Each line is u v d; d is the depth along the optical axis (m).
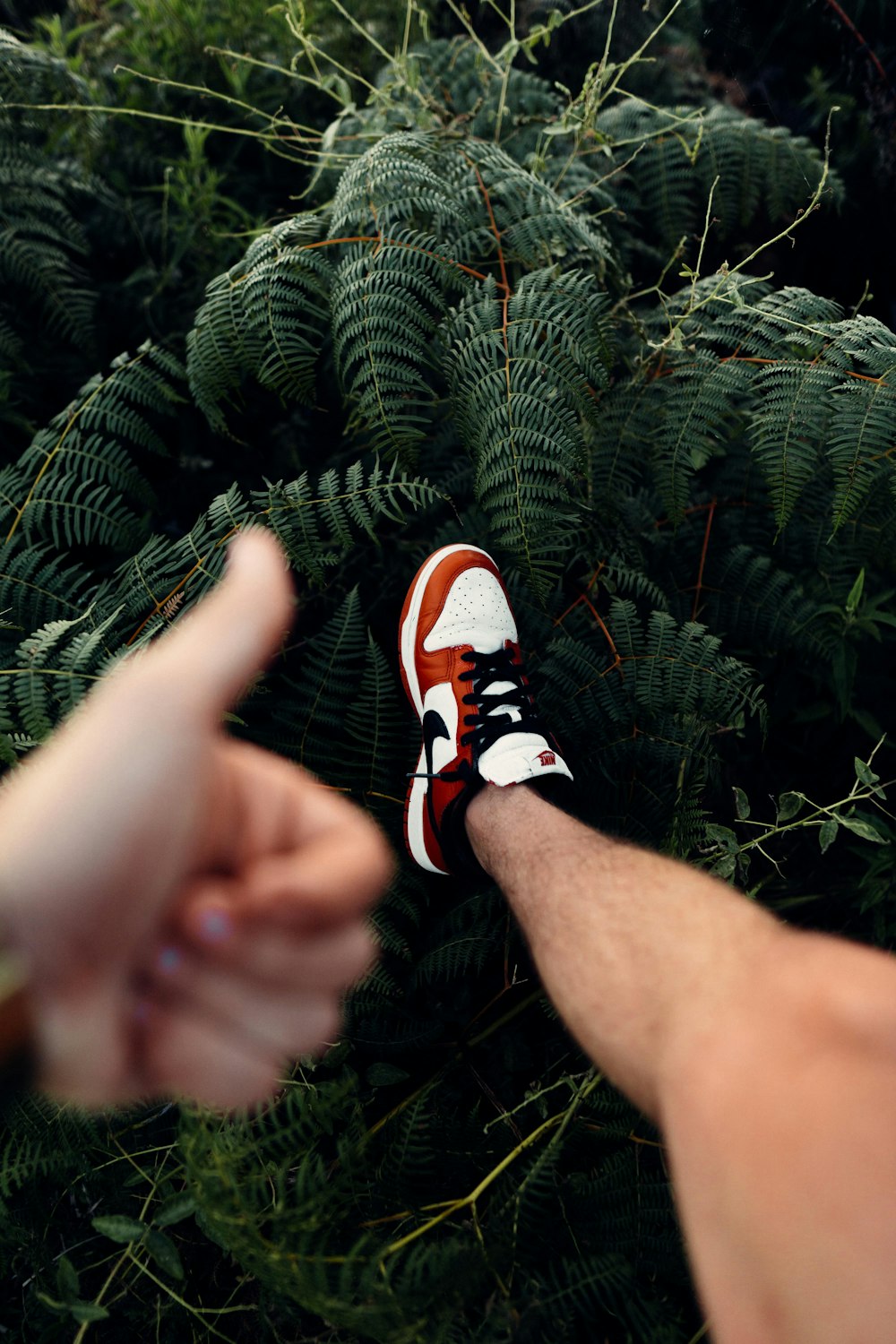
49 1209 1.48
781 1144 0.90
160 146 2.31
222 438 2.16
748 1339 0.89
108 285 2.19
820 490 1.96
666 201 2.22
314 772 1.73
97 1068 0.45
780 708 2.03
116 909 0.45
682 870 1.29
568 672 1.81
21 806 0.45
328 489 1.62
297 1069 1.47
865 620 1.82
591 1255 1.35
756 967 1.07
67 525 1.66
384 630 2.10
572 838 1.46
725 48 2.41
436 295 1.70
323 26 2.33
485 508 1.67
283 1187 1.19
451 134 2.03
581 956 1.25
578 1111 1.52
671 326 1.90
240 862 0.51
